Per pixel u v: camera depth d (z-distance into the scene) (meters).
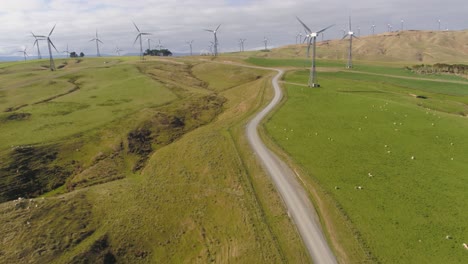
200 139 71.00
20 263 40.31
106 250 44.06
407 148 61.66
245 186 52.34
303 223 43.03
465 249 36.44
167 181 58.81
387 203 45.19
